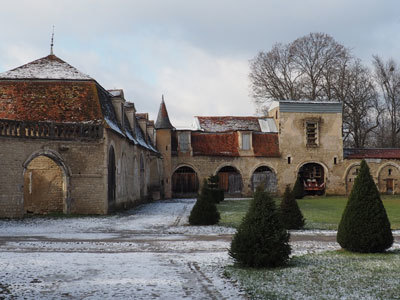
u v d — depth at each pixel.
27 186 24.45
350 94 52.25
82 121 24.80
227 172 47.28
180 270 10.34
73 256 12.05
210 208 20.92
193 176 46.78
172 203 37.41
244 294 8.20
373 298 7.75
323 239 16.34
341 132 48.25
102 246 14.20
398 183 48.09
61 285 8.80
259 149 47.38
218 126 50.47
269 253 10.63
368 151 49.78
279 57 54.38
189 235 17.34
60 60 28.81
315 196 47.06
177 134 46.81
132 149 32.28
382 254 12.53
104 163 24.30
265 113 61.16
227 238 16.44
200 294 8.21
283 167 47.38
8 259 11.30
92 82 26.75
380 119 56.09
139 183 35.44
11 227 18.84
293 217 19.36
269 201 11.16
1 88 25.66
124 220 22.25
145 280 9.28
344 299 7.72
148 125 43.94
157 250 13.59
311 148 47.78
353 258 11.80
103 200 24.20
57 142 23.41
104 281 9.16
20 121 22.19
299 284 8.84
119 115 29.84
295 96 54.12
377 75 55.03
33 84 26.06
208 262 11.43
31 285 8.75
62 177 23.95
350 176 48.03
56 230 18.30
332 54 52.44
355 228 12.85
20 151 22.06
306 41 52.75
